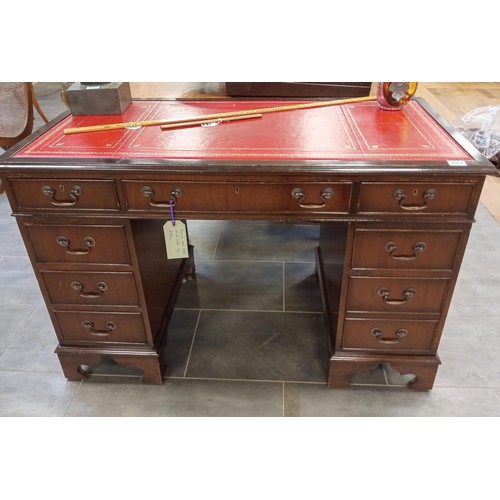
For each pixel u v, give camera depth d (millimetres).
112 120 1516
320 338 1811
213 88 2473
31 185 1241
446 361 1685
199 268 2246
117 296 1448
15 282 2154
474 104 4273
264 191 1218
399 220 1236
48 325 1890
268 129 1419
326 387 1604
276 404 1544
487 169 1141
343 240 1400
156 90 2494
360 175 1171
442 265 1322
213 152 1252
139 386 1619
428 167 1149
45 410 1535
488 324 1853
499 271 2174
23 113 2510
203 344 1790
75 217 1294
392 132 1387
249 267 2246
